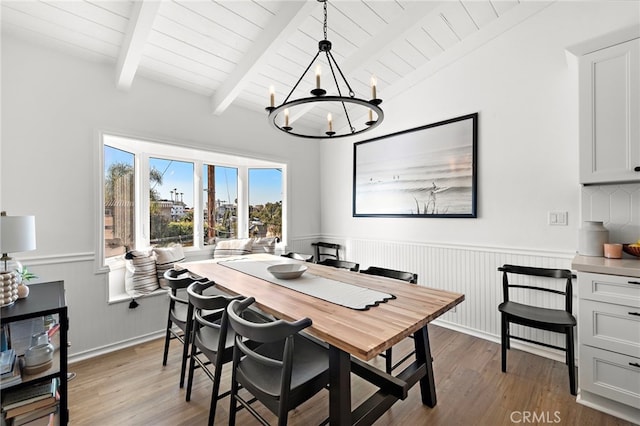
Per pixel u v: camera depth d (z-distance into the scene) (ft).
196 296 5.22
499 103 8.61
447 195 9.73
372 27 8.25
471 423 5.48
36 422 4.65
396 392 4.68
